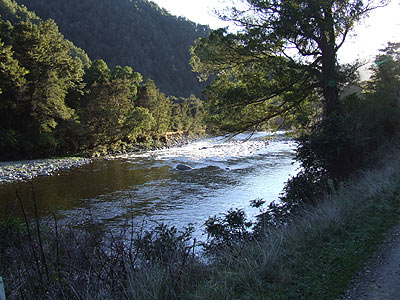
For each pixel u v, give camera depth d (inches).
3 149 1296.8
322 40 504.7
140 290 130.1
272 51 507.8
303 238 193.2
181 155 1456.7
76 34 6688.0
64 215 514.9
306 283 137.3
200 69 582.9
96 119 1670.8
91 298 122.1
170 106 2955.2
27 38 1414.9
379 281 132.3
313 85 517.3
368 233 189.0
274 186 732.7
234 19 514.9
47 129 1455.5
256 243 201.2
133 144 1977.1
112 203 613.3
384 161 431.8
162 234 211.6
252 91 498.3
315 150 387.5
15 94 1362.0
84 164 1195.9
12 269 142.9
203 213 531.8
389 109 538.3
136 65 6565.0
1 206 580.7
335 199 269.3
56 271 137.3
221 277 149.8
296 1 465.1
